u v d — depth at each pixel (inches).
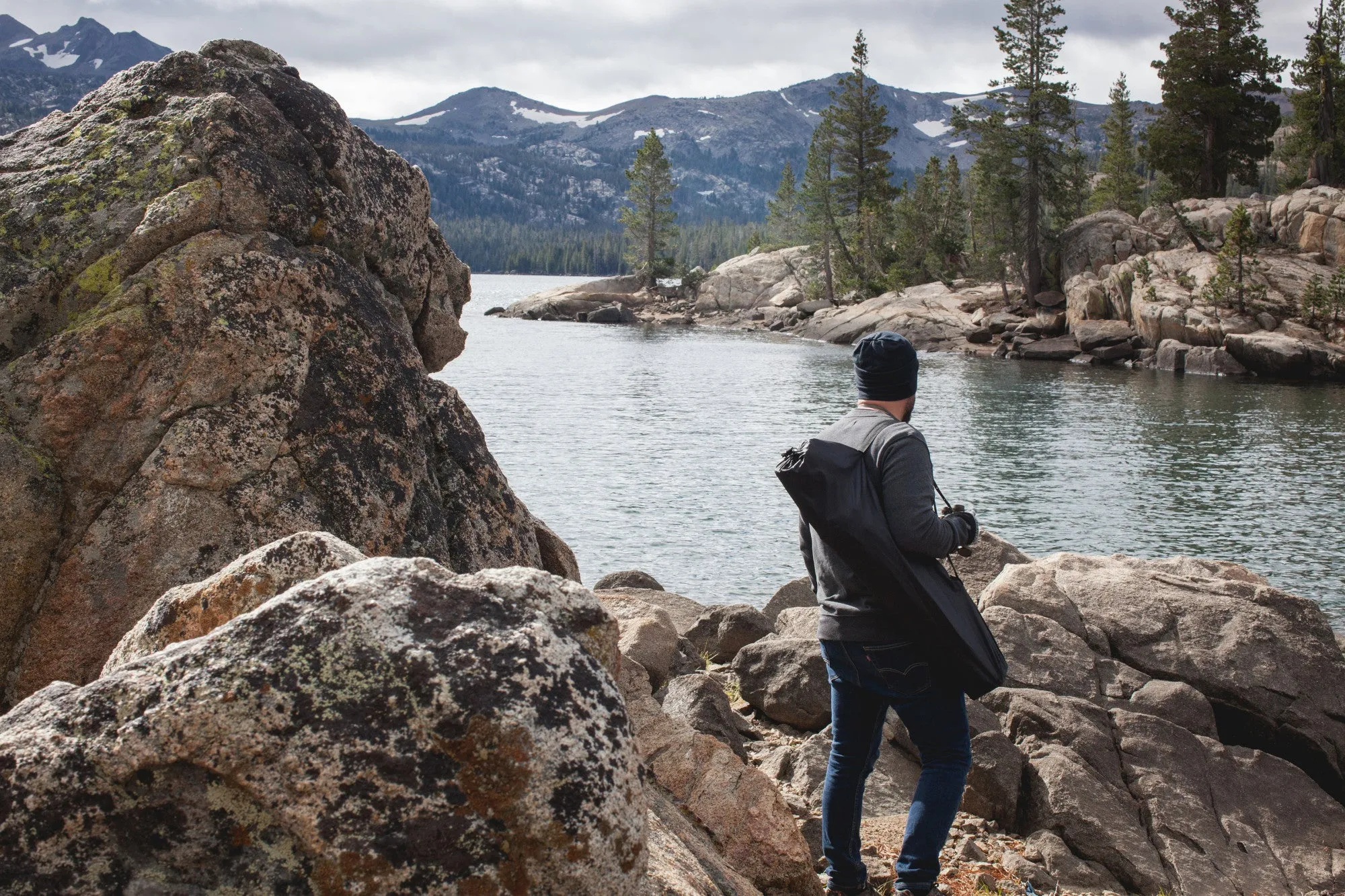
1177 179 2790.4
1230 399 1646.2
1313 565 725.3
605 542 764.0
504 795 64.2
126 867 64.1
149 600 146.5
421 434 176.7
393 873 62.2
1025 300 2684.5
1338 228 2199.8
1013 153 2645.2
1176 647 231.9
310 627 66.4
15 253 160.4
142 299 154.5
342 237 179.9
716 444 1219.9
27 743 65.1
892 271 3248.0
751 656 241.0
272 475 154.9
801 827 175.2
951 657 131.6
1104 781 195.8
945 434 1290.6
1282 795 199.0
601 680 71.4
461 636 67.8
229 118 168.1
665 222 4347.9
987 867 172.7
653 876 94.0
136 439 151.5
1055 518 856.3
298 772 63.1
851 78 3425.2
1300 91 2682.1
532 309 4156.0
